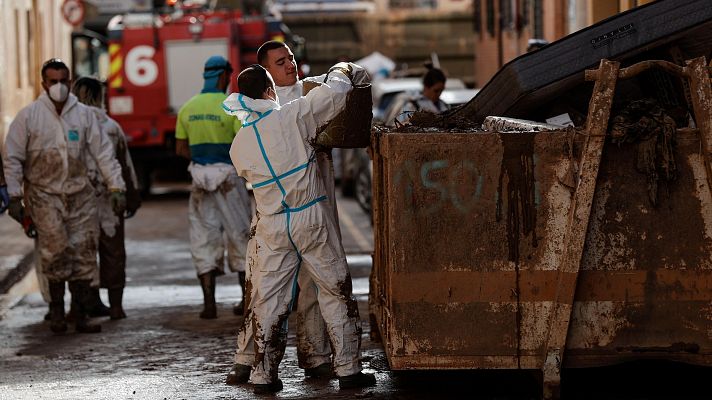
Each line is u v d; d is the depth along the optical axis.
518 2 53.06
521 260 13.51
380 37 92.31
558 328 13.47
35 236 20.86
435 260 13.56
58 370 17.14
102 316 22.08
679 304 13.54
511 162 13.44
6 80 60.62
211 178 20.95
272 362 15.17
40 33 73.19
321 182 14.89
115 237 21.52
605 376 15.41
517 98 15.41
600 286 13.54
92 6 73.62
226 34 47.09
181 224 38.12
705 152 13.34
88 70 53.25
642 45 14.98
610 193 13.45
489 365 13.64
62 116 20.28
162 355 18.05
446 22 92.31
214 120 21.09
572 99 16.05
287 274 15.02
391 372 15.95
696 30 14.91
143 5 73.00
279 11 92.06
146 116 47.06
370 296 17.81
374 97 45.66
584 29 15.20
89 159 21.22
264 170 14.65
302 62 50.22
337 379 15.80
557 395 13.57
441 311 13.61
